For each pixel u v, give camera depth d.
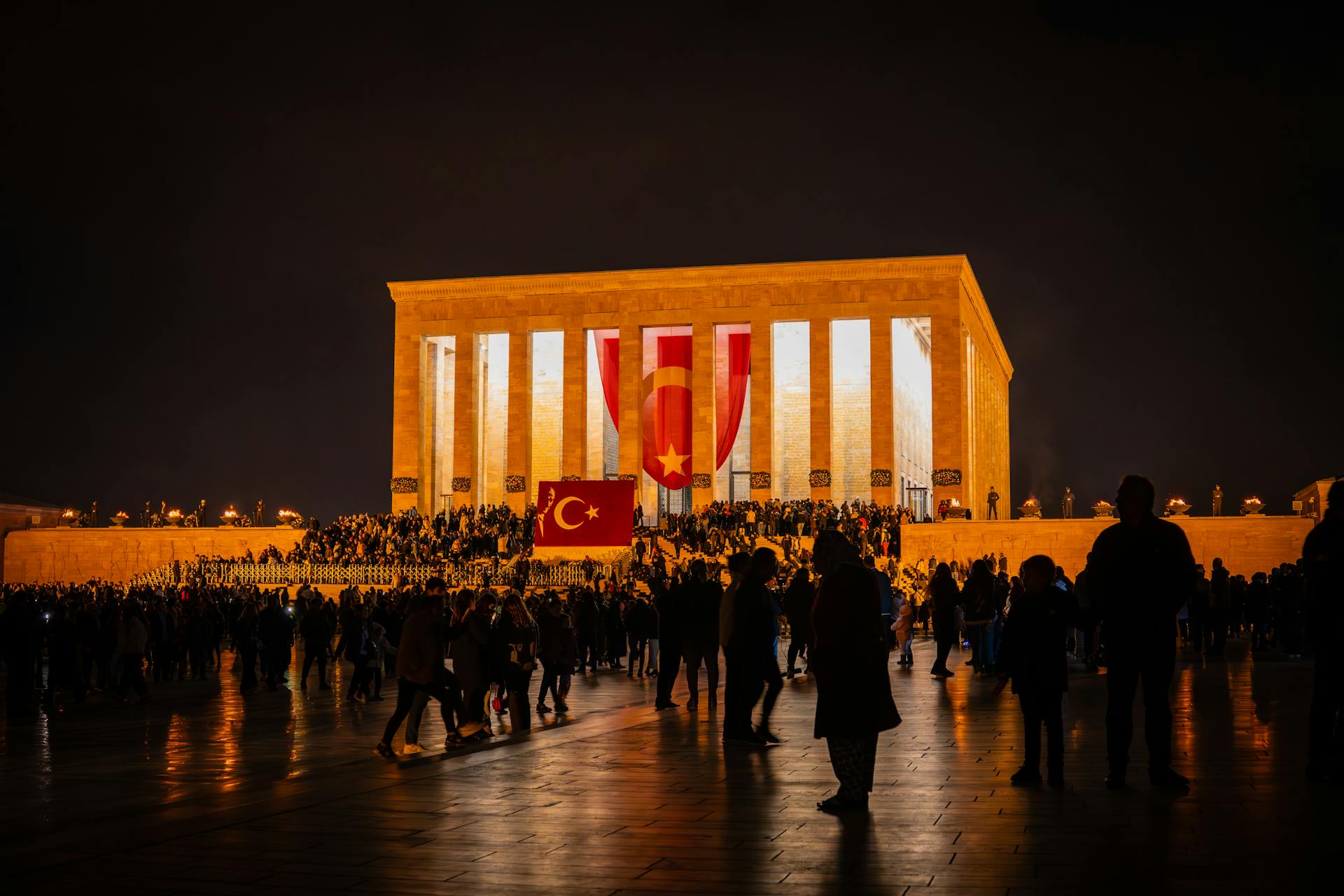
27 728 25.33
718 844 10.71
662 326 93.38
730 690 18.33
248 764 19.55
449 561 73.38
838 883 9.27
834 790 13.67
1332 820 11.11
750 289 92.25
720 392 92.69
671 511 93.06
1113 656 13.24
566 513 76.31
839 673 12.44
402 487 95.62
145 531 88.38
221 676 40.34
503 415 98.56
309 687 35.19
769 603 18.53
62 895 9.18
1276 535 73.75
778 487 92.88
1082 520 75.69
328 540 79.81
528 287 95.44
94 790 17.14
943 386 88.44
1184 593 13.13
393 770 15.55
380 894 9.12
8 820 14.92
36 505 101.50
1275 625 41.75
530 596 57.19
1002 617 37.41
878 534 74.25
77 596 38.69
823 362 90.38
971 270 93.25
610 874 9.67
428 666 19.28
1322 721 13.26
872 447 88.81
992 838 10.73
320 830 11.50
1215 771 14.08
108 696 33.06
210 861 10.23
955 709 22.11
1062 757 13.52
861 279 90.50
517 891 9.16
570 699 29.48
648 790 13.72
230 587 64.56
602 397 95.44
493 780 14.52
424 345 97.00
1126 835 10.66
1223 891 8.77
